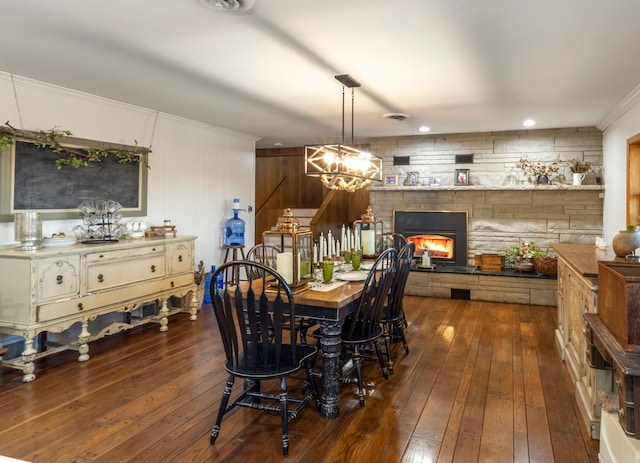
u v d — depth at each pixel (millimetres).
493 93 4254
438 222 6844
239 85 4031
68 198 4305
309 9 2451
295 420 2707
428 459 2281
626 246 2934
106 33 2832
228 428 2609
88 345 4086
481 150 6629
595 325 2090
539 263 5898
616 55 3170
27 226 3518
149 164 5230
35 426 2615
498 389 3152
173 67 3508
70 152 4262
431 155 6895
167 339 4320
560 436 2510
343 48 3055
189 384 3240
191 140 5902
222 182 6559
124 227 4637
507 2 2359
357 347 3043
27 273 3318
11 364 3312
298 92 4281
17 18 2615
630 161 4531
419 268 6414
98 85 4047
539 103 4668
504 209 6535
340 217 8469
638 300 1715
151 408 2855
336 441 2457
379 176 4578
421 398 3012
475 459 2281
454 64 3377
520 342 4230
